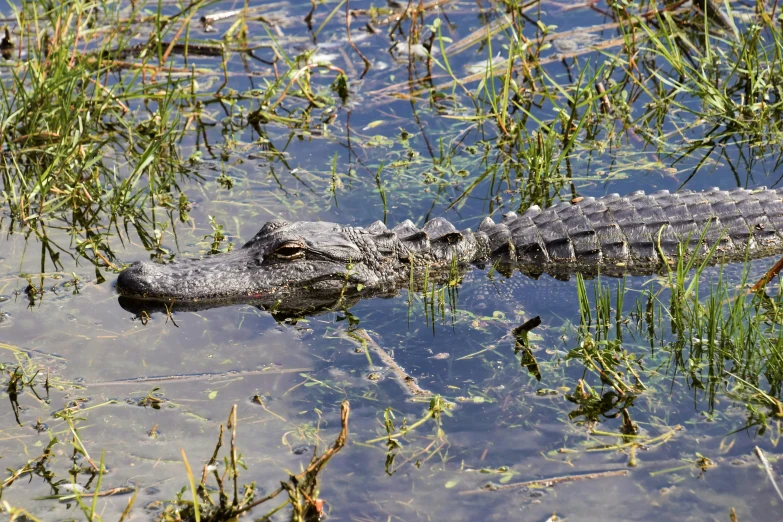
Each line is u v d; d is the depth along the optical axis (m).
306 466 13.53
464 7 35.44
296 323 18.22
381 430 14.42
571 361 16.42
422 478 13.25
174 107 28.64
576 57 29.66
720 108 26.41
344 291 19.70
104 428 14.49
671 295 17.84
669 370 15.92
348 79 30.47
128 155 25.64
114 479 13.32
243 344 17.25
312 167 25.38
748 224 21.08
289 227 20.36
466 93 29.41
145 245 21.30
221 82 30.23
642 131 26.80
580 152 25.89
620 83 28.09
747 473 13.20
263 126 27.84
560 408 14.91
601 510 12.55
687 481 13.08
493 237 21.38
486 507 12.65
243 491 12.98
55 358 16.52
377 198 23.70
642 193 22.30
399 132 27.36
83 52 28.83
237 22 32.38
